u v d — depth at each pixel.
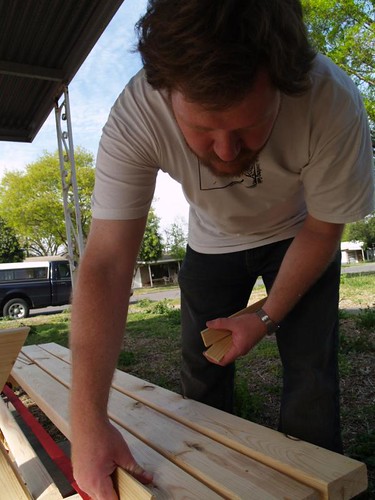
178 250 35.97
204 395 1.88
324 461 1.04
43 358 2.59
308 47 0.93
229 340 1.39
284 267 1.45
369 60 11.66
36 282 12.88
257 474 1.04
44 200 25.75
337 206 1.38
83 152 24.73
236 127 0.89
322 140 1.28
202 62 0.78
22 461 1.47
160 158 1.36
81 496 1.25
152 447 1.25
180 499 0.95
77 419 1.04
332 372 1.56
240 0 0.78
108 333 1.14
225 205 1.55
